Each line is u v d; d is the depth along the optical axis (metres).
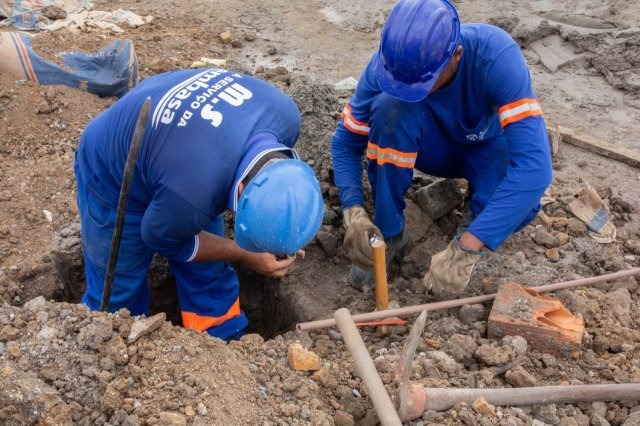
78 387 2.46
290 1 7.90
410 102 3.11
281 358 2.90
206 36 7.00
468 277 3.05
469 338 3.06
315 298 3.74
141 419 2.38
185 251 2.95
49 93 4.98
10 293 3.56
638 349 3.09
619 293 3.42
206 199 2.49
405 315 3.36
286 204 2.38
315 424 2.52
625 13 6.95
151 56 6.40
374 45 6.91
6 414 2.34
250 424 2.46
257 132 2.56
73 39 5.50
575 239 3.89
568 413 2.71
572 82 6.07
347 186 3.47
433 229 4.00
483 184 3.45
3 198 4.12
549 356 3.01
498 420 2.58
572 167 4.80
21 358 2.53
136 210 2.97
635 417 2.65
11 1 6.72
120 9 7.31
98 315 2.74
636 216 4.22
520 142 2.93
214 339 2.81
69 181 4.29
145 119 2.44
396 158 3.31
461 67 3.00
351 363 2.94
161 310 4.12
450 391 2.64
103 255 3.17
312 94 4.75
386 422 2.37
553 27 6.59
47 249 3.81
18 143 4.73
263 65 6.49
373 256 3.18
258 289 4.00
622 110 5.62
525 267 3.65
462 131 3.27
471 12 7.22
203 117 2.53
